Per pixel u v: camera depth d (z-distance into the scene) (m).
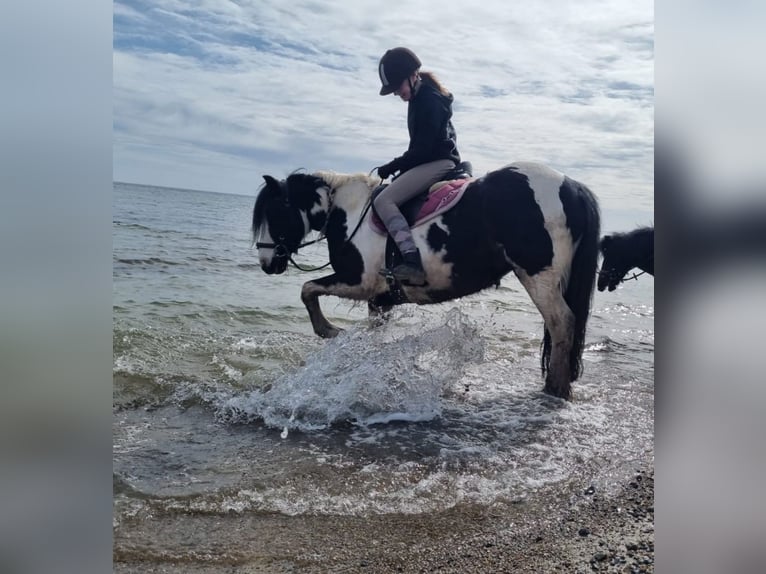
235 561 2.32
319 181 4.69
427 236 4.20
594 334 6.80
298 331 6.19
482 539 2.52
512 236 4.05
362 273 4.48
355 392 4.00
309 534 2.53
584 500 2.88
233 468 3.14
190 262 10.51
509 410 4.07
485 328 6.67
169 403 4.09
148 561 2.29
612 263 5.26
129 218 17.62
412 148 4.25
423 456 3.35
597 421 3.91
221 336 5.82
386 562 2.34
